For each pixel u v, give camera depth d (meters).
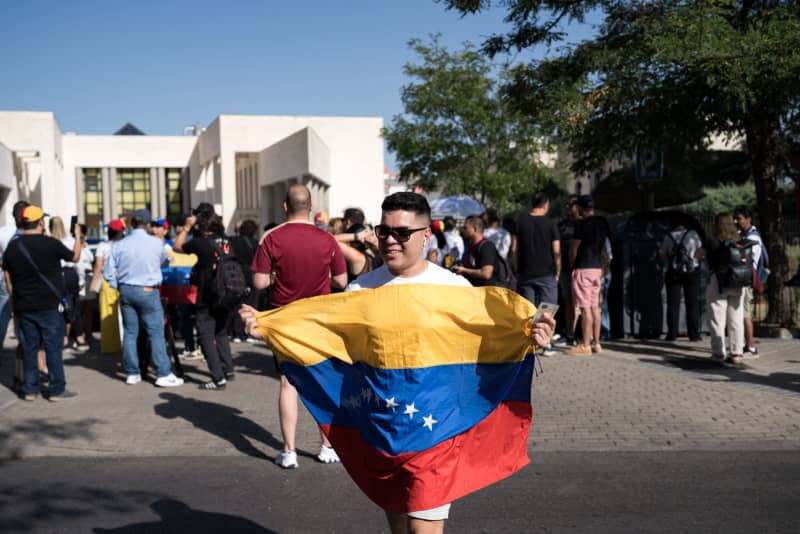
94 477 5.43
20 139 27.03
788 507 4.58
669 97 9.85
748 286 8.77
